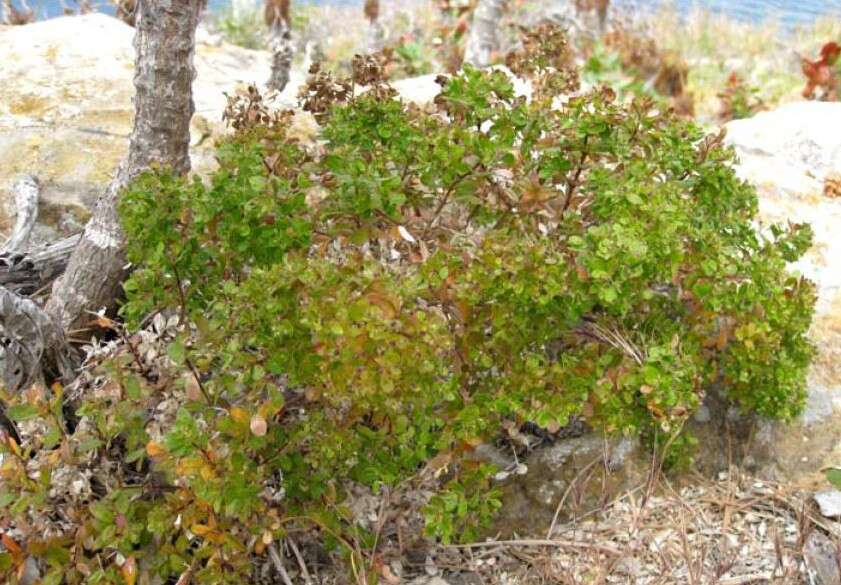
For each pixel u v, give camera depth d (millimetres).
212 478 2568
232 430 2596
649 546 3121
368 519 3121
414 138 3074
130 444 2816
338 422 2838
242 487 2602
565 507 3250
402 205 3205
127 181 3482
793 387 3355
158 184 2904
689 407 2863
